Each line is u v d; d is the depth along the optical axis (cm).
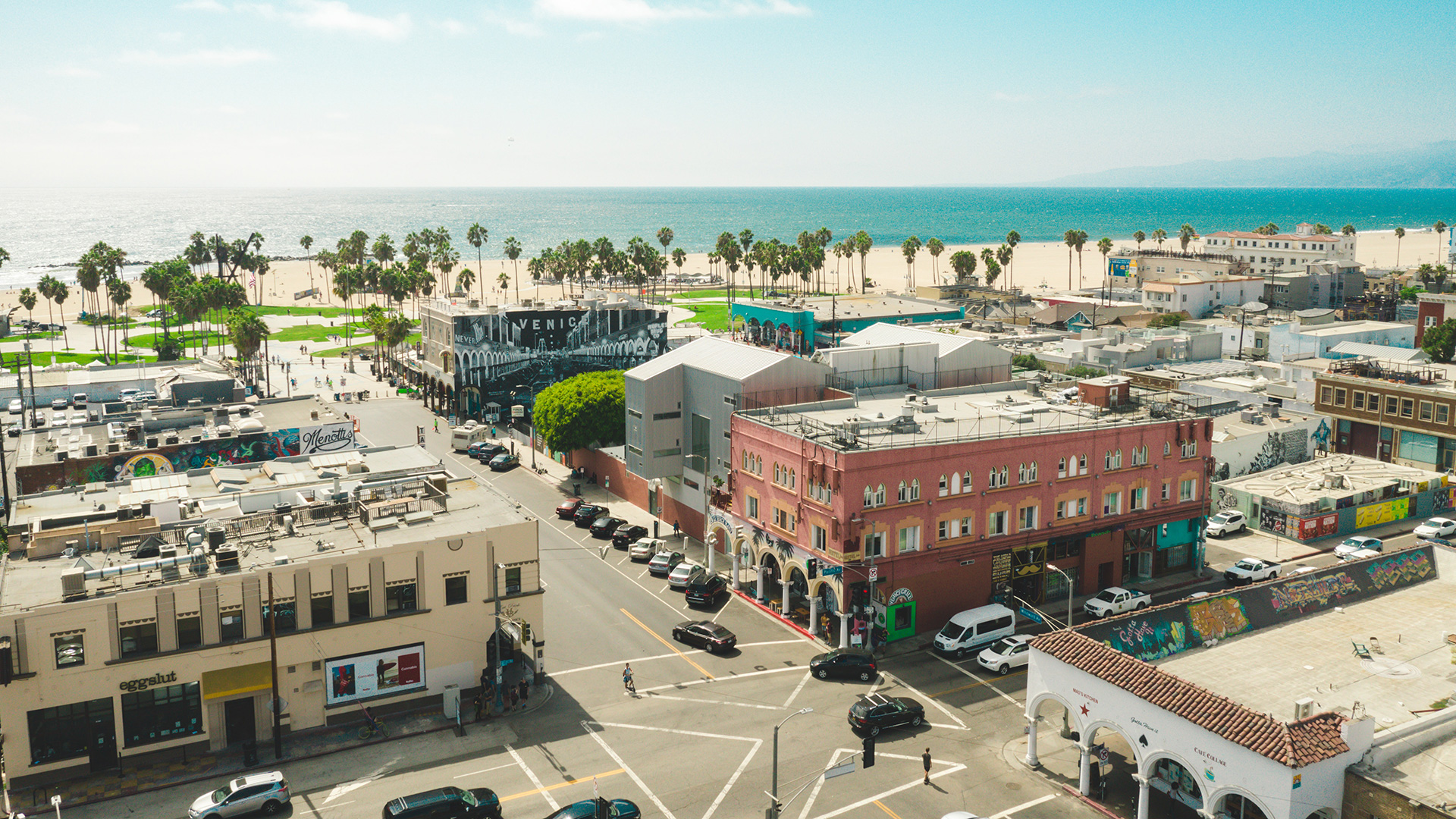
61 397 10544
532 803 4369
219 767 4719
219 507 5719
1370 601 5206
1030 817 4241
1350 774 3531
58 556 5125
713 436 7694
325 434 8794
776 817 3956
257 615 4859
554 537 8306
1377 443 9819
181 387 9919
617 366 13612
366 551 5100
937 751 4834
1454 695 4097
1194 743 3766
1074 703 4341
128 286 18888
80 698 4544
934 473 6175
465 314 12762
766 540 6706
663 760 4756
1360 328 13762
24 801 4409
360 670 5134
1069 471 6700
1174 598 6900
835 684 5603
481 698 5172
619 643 6166
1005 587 6575
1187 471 7219
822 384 7619
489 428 11762
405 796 4234
